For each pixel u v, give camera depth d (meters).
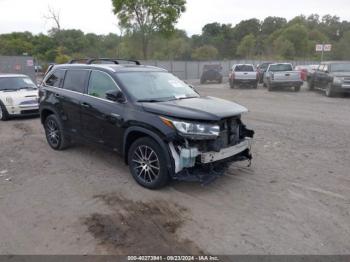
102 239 3.77
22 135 8.73
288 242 3.69
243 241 3.71
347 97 17.11
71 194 4.95
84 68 6.27
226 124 4.95
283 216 4.24
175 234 3.86
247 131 5.48
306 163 6.20
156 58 40.38
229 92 20.70
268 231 3.91
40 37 62.19
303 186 5.15
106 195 4.89
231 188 5.10
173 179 5.14
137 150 5.16
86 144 6.23
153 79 5.88
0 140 8.18
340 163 6.19
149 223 4.11
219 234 3.86
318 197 4.77
